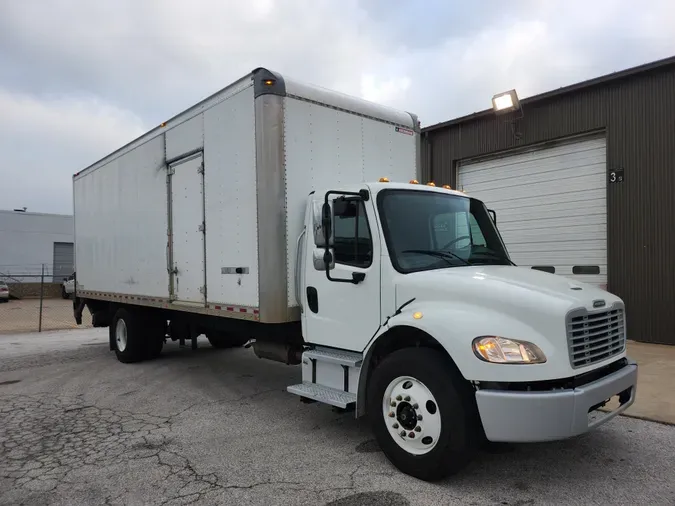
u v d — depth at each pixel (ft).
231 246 18.63
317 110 17.81
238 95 18.01
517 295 11.68
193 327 25.63
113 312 30.66
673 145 27.86
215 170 19.49
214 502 11.69
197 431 16.83
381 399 13.28
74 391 22.70
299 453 14.65
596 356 12.16
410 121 21.54
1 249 113.39
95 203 31.50
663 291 28.35
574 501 11.33
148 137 24.88
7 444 15.98
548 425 10.72
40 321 48.14
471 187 38.86
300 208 17.12
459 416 11.59
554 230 33.94
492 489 11.97
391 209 14.64
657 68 28.12
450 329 11.80
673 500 11.35
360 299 14.57
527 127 34.60
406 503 11.34
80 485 12.80
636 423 16.38
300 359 18.60
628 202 29.68
